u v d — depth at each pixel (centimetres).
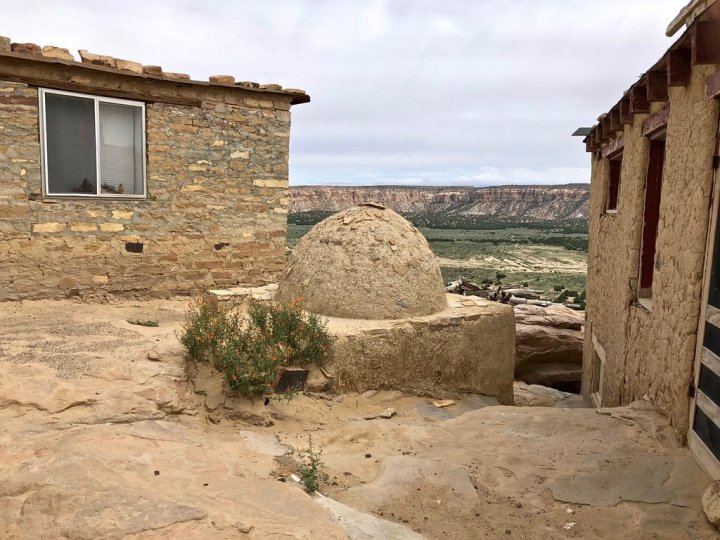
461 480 436
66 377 518
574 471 443
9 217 799
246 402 570
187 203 954
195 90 936
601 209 946
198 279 980
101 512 317
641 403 574
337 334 645
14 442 403
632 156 712
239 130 990
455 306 806
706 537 352
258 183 1024
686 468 431
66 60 795
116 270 899
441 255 5072
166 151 922
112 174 887
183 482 372
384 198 14262
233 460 432
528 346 1345
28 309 787
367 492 418
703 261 454
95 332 670
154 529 306
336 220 781
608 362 835
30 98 791
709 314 433
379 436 537
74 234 854
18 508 322
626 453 467
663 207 550
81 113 842
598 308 952
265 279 1055
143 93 886
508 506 401
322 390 632
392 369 682
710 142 445
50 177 828
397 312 715
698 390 448
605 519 378
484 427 551
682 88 506
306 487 413
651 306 609
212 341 585
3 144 781
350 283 716
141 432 450
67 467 362
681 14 468
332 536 319
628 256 697
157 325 788
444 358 727
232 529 314
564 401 1142
